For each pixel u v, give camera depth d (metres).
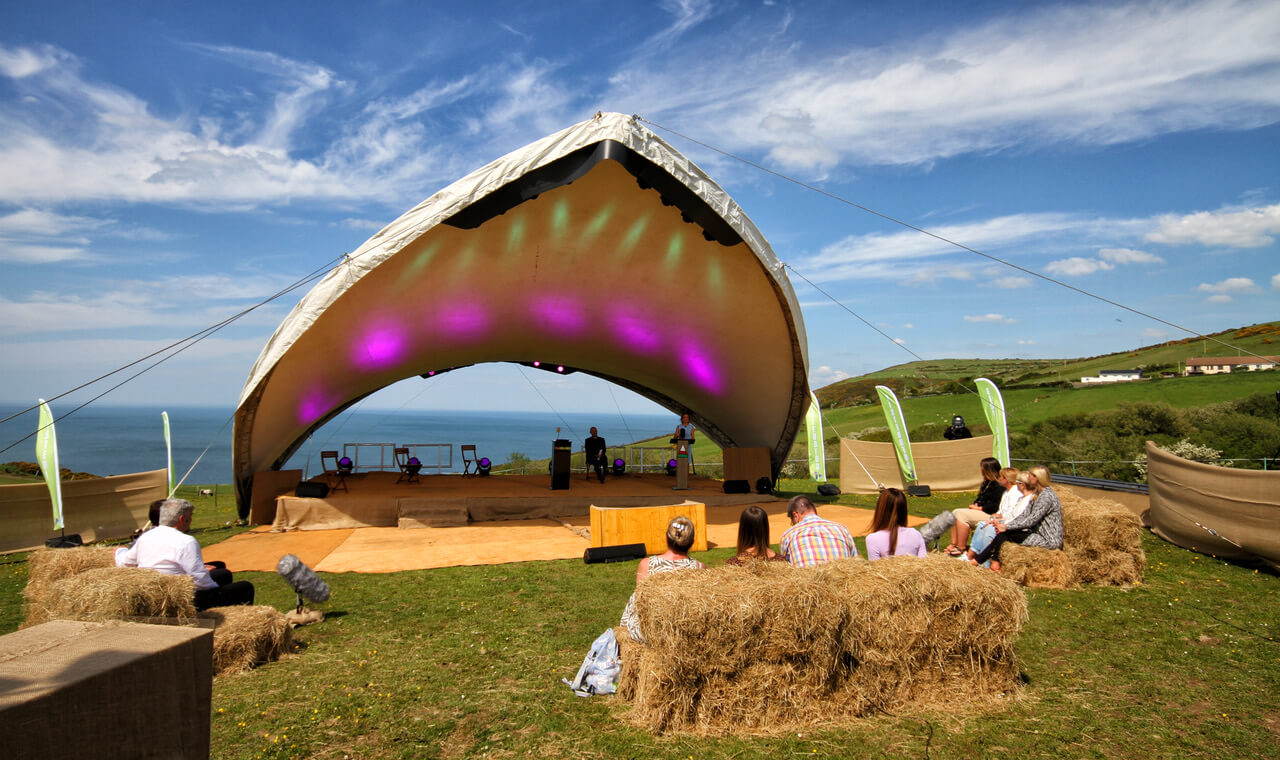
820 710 3.32
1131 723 3.28
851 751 3.01
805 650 3.28
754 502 12.65
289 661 4.29
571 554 8.07
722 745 3.05
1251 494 6.50
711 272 11.19
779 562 3.66
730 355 13.51
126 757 1.63
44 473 9.52
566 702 3.56
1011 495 6.44
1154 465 8.38
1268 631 4.66
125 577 3.83
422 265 9.80
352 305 9.83
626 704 3.50
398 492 12.09
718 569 3.62
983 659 3.62
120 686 1.62
